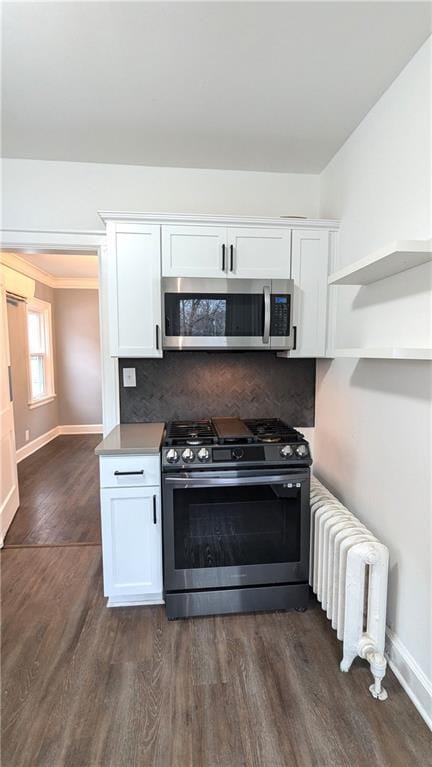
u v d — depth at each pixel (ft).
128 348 7.09
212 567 6.25
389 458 5.52
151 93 5.64
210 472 6.08
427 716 4.61
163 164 7.88
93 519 10.19
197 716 4.66
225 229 7.06
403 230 5.17
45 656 5.56
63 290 19.67
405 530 5.13
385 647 5.50
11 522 9.93
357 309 6.52
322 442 8.26
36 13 4.25
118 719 4.63
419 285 4.82
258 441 6.47
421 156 4.76
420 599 4.82
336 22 4.37
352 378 6.72
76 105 5.91
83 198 7.86
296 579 6.42
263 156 7.55
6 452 9.76
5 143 7.07
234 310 7.06
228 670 5.32
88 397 20.51
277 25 4.42
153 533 6.42
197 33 4.54
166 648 5.72
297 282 7.30
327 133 6.71
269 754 4.24
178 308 6.96
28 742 4.37
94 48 4.75
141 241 6.95
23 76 5.24
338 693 4.97
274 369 8.60
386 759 4.19
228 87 5.49
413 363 4.93
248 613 6.47
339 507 6.19
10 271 14.35
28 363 16.40
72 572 7.70
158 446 6.33
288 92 5.61
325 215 8.00
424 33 4.50
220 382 8.49
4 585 7.27
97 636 5.96
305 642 5.84
